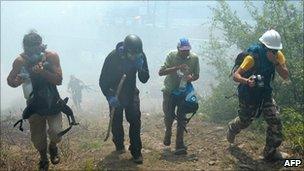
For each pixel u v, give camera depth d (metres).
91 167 5.28
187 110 5.67
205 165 5.45
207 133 6.86
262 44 5.14
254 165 5.35
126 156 5.84
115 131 5.91
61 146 6.46
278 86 7.55
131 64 5.25
